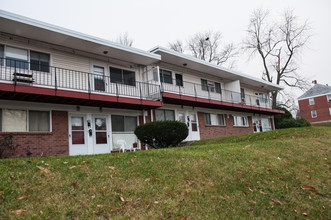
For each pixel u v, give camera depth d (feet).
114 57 51.88
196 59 63.62
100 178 20.11
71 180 19.29
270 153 32.99
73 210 15.75
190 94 66.54
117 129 50.26
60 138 41.93
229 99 79.46
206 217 17.38
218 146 36.19
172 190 19.88
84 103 44.45
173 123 43.04
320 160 31.96
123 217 15.79
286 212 19.54
